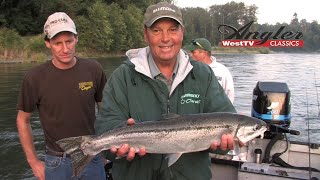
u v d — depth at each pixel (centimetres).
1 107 525
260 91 214
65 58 152
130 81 112
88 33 2003
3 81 799
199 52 235
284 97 210
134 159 113
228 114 113
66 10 1934
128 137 109
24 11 1811
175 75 114
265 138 192
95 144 112
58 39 151
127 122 109
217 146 112
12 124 434
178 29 111
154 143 110
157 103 111
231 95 231
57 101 153
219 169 177
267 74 927
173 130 109
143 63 111
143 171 113
